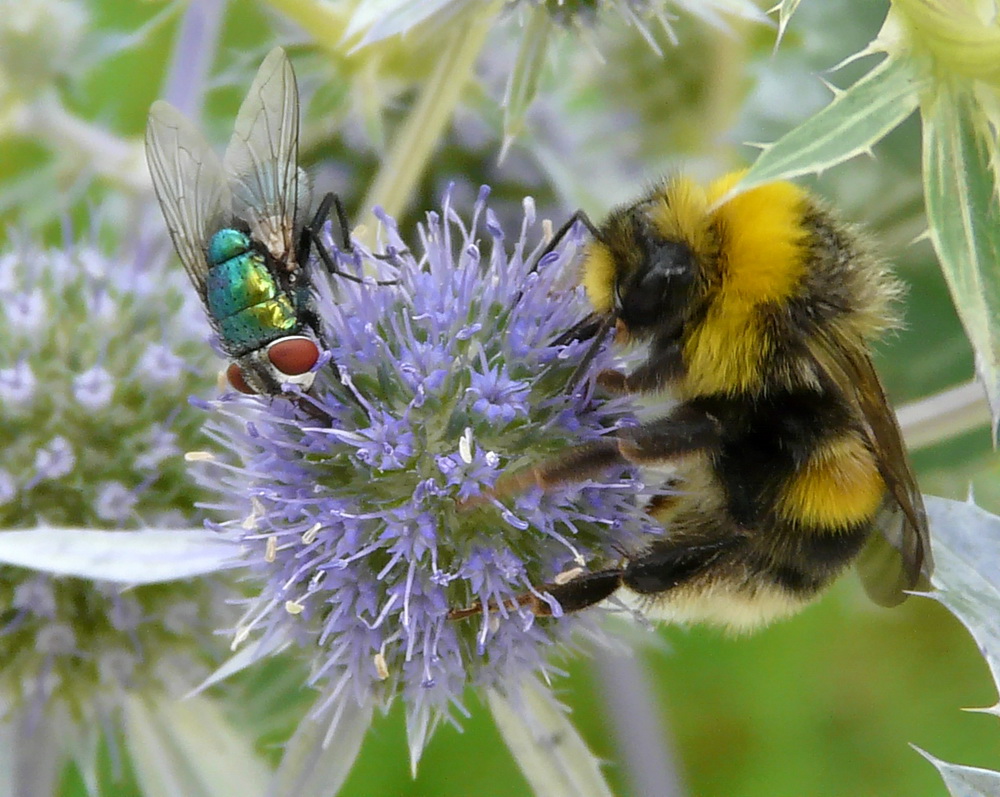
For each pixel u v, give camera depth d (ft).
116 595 0.32
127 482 0.32
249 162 0.29
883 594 0.30
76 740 0.32
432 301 0.29
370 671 0.30
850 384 0.28
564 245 0.30
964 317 0.28
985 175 0.28
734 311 0.28
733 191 0.27
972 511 0.30
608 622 0.33
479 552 0.29
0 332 0.32
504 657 0.30
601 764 0.31
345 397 0.29
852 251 0.29
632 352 0.29
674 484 0.30
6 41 0.34
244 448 0.30
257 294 0.28
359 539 0.29
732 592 0.30
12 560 0.29
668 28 0.32
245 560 0.30
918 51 0.28
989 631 0.29
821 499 0.29
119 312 0.33
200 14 0.33
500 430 0.29
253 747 0.33
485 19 0.32
